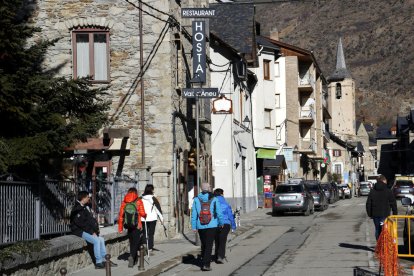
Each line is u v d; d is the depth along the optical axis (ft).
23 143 47.21
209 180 108.88
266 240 79.97
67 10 81.76
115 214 68.28
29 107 48.70
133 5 78.89
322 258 59.67
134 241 56.29
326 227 97.91
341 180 302.86
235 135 128.77
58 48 81.51
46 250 45.73
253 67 146.30
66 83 52.85
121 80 81.66
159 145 80.94
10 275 40.93
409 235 56.29
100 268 54.54
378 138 558.56
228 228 59.41
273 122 172.24
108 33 82.02
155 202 66.13
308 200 131.64
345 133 426.10
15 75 47.24
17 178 48.91
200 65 86.84
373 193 61.00
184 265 58.54
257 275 50.39
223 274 51.85
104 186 65.10
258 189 170.60
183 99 89.61
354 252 63.82
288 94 207.62
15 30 47.62
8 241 43.60
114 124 81.25
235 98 131.44
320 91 245.86
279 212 133.80
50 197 51.90
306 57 211.20
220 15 141.69
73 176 67.87
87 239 54.44
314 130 226.99
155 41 81.61
